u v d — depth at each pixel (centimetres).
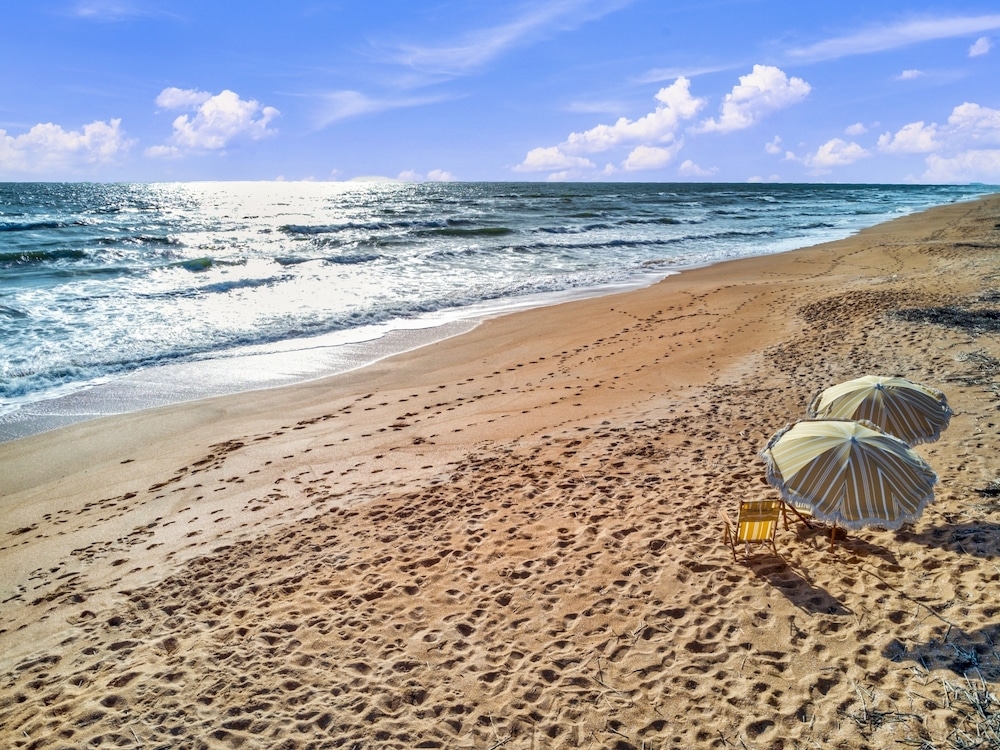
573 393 1163
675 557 632
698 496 746
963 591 524
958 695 426
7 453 1010
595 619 556
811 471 540
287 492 863
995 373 990
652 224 4575
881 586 552
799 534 653
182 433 1083
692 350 1364
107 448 1029
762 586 575
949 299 1520
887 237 3350
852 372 1094
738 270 2492
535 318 1784
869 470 529
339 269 2538
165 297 1984
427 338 1616
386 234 3619
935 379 1001
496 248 3114
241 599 631
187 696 504
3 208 5491
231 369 1389
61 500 874
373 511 786
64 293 1984
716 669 485
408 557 680
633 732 439
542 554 662
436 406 1154
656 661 500
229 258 2689
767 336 1409
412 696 490
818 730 421
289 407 1187
